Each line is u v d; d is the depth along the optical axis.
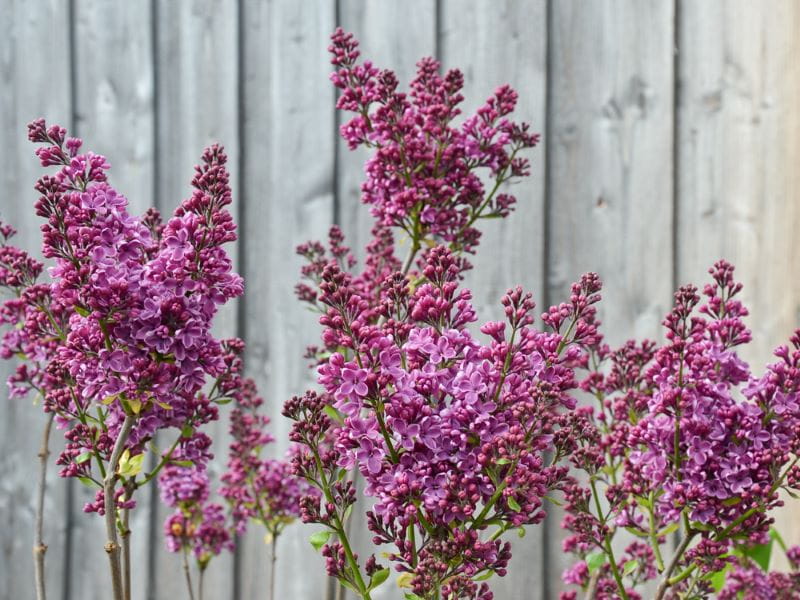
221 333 2.21
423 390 1.42
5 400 2.27
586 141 2.15
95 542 2.25
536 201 2.15
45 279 2.24
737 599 1.88
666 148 2.13
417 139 1.77
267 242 2.21
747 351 2.12
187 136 2.23
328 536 1.55
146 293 1.50
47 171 2.26
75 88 2.26
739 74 2.12
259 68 2.21
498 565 1.48
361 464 1.43
